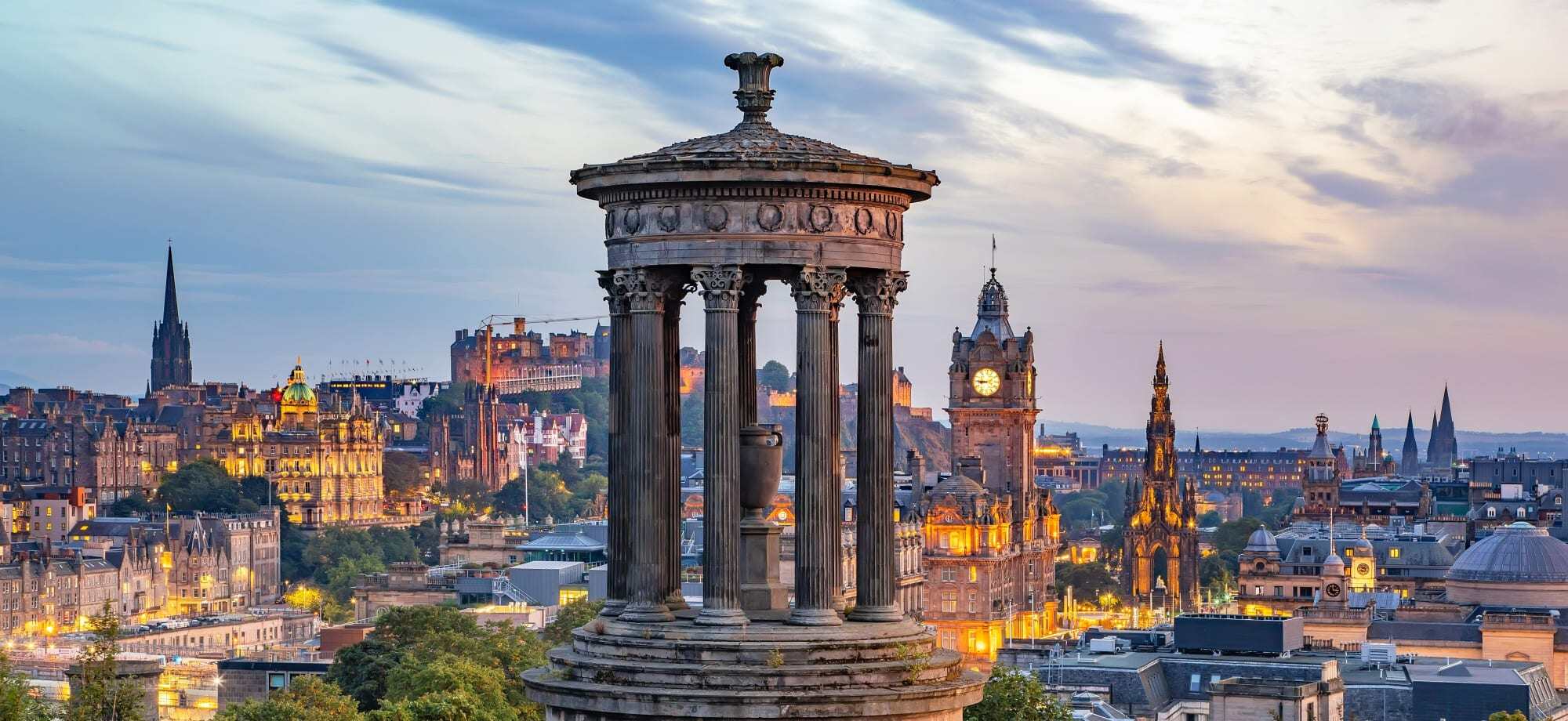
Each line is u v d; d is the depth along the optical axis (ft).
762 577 229.04
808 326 221.25
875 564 226.38
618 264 224.53
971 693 224.74
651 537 223.71
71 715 584.40
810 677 217.77
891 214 225.56
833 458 223.51
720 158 219.41
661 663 219.00
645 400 223.51
